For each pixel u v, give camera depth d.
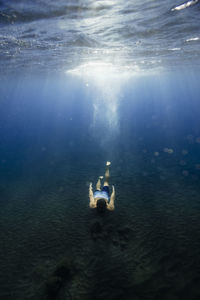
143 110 93.81
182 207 7.41
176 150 15.07
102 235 6.14
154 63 22.03
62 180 10.86
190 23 10.15
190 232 6.04
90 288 4.55
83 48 14.41
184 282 4.52
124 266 5.05
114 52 15.81
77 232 6.42
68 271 4.95
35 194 9.48
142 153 14.84
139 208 7.54
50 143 21.16
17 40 12.21
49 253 5.66
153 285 4.51
